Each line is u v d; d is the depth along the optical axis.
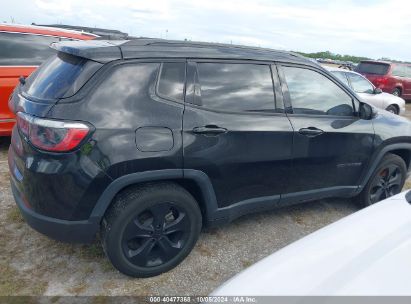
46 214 2.56
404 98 14.95
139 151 2.60
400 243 1.81
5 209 3.70
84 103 2.49
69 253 3.08
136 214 2.68
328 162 3.61
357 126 3.74
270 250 3.35
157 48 2.84
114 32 7.75
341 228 2.04
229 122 2.97
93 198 2.54
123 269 2.75
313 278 1.64
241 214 3.29
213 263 3.11
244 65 3.17
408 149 4.21
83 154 2.46
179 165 2.76
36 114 2.52
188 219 2.92
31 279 2.76
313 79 3.55
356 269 1.65
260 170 3.19
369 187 4.11
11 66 5.01
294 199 3.54
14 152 2.84
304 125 3.38
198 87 2.92
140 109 2.64
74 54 2.72
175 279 2.89
